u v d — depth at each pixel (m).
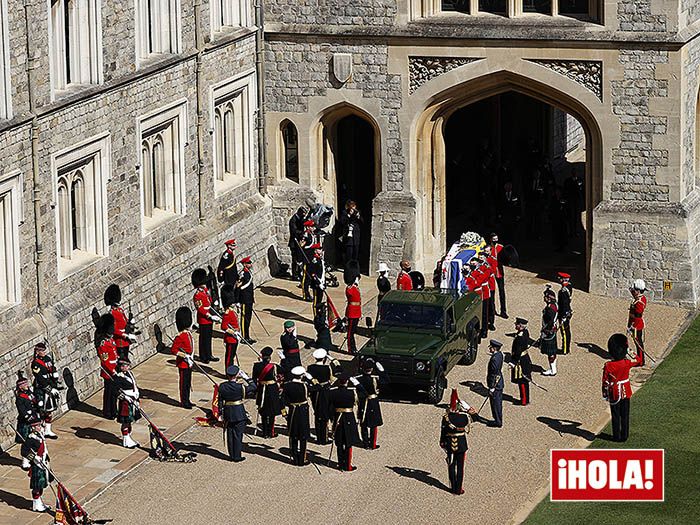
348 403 29.05
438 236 41.62
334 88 40.56
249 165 40.66
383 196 40.78
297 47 40.50
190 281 36.88
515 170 49.62
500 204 45.19
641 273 39.12
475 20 39.44
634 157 38.88
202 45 37.16
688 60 38.72
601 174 39.25
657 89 38.38
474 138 49.12
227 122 40.19
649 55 38.25
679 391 33.53
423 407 32.41
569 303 35.44
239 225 39.44
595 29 38.47
